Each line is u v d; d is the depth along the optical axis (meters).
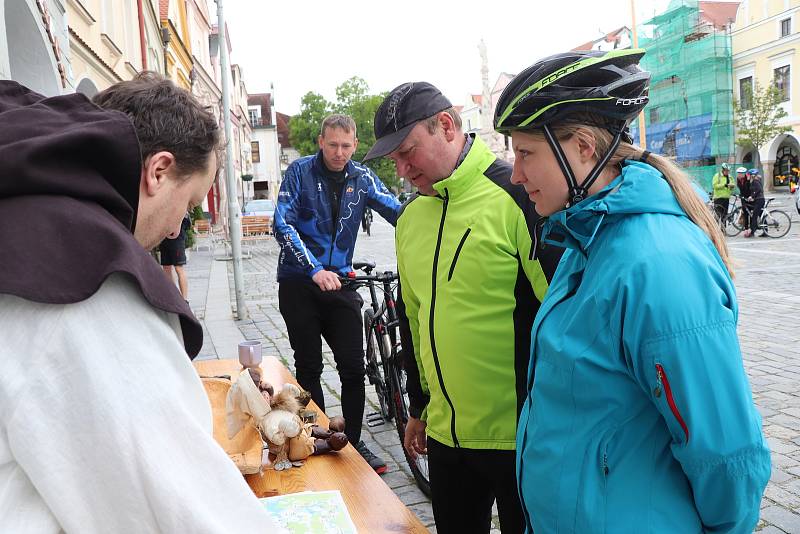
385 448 3.73
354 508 1.61
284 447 1.83
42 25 4.81
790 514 2.83
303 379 3.32
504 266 1.66
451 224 1.75
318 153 3.31
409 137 1.75
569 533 1.14
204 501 0.77
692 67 37.97
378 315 3.71
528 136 1.21
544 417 1.21
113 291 0.77
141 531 0.74
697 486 1.05
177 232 1.00
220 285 10.95
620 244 1.11
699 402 1.01
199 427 0.78
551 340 1.20
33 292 0.71
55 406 0.71
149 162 0.91
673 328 1.02
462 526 1.89
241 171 44.72
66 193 0.78
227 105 7.74
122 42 11.42
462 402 1.73
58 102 0.87
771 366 4.99
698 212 1.16
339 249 3.31
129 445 0.72
